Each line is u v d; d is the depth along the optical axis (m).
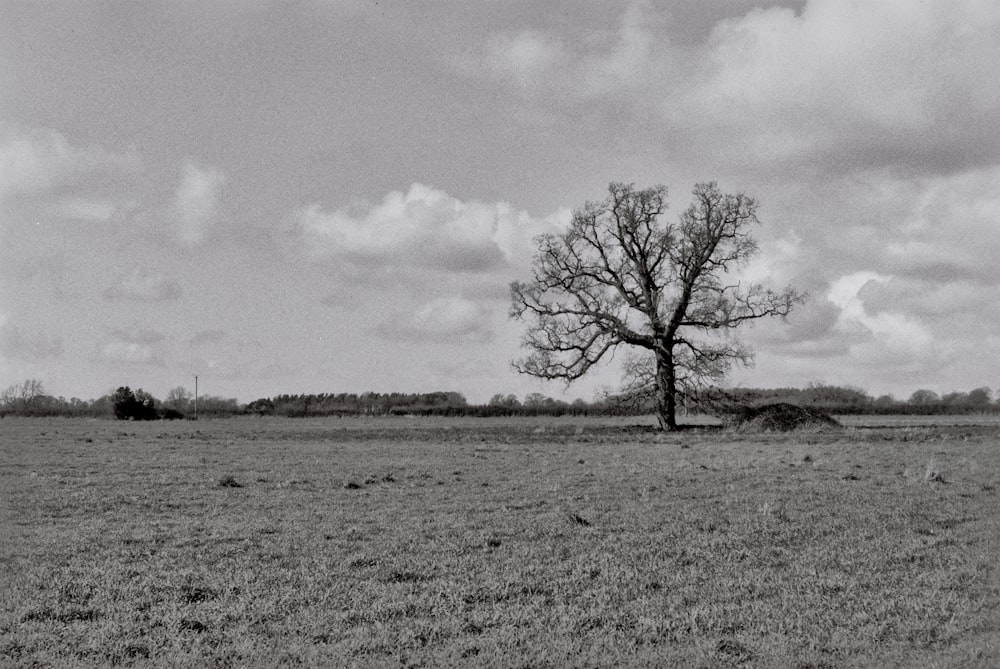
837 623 8.93
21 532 14.54
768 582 10.72
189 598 10.09
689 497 18.67
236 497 19.00
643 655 7.90
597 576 11.11
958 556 12.04
